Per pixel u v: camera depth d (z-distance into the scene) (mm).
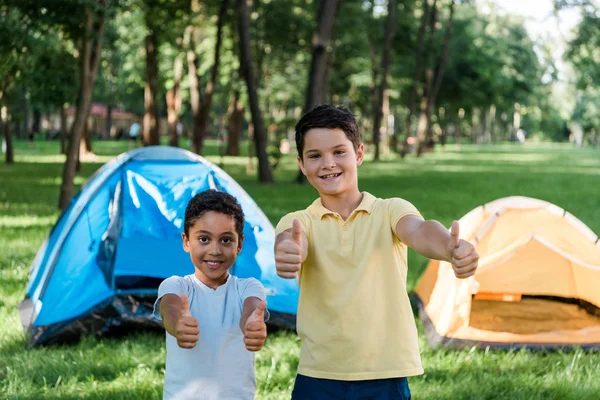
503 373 5320
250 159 24609
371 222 2852
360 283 2811
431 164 34750
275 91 27188
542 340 5961
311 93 19438
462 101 53031
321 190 2852
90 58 13797
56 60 14531
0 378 5035
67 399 4605
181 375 3021
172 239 6762
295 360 5465
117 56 39688
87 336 5914
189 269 6469
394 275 2842
